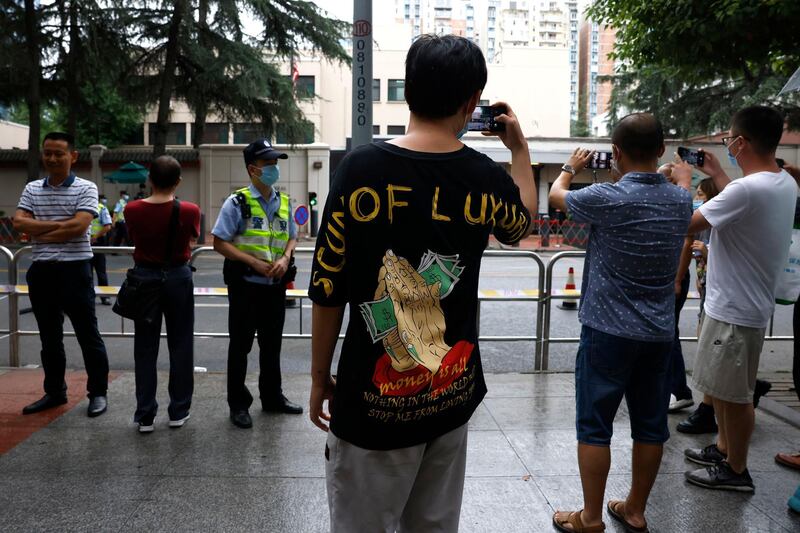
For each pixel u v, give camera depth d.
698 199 5.08
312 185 26.52
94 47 22.72
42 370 5.85
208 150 27.08
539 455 3.98
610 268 2.88
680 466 3.85
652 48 7.14
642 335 2.83
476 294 1.89
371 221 1.72
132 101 26.02
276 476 3.66
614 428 4.49
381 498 1.81
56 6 22.56
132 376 5.60
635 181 2.88
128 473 3.68
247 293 4.43
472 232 1.80
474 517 3.23
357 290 1.76
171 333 4.42
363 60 5.55
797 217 3.57
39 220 4.43
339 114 44.28
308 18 23.97
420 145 1.78
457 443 1.91
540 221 24.19
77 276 4.53
